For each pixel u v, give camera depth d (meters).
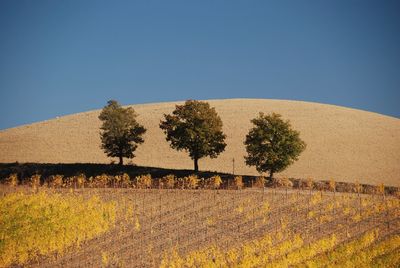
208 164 93.56
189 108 77.75
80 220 54.50
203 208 58.75
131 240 49.81
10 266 45.38
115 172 78.31
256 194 64.00
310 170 89.62
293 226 52.28
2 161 97.88
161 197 63.91
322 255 44.53
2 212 56.56
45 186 70.56
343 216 54.88
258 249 46.66
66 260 45.88
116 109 83.31
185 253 46.09
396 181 83.56
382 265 41.81
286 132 72.94
